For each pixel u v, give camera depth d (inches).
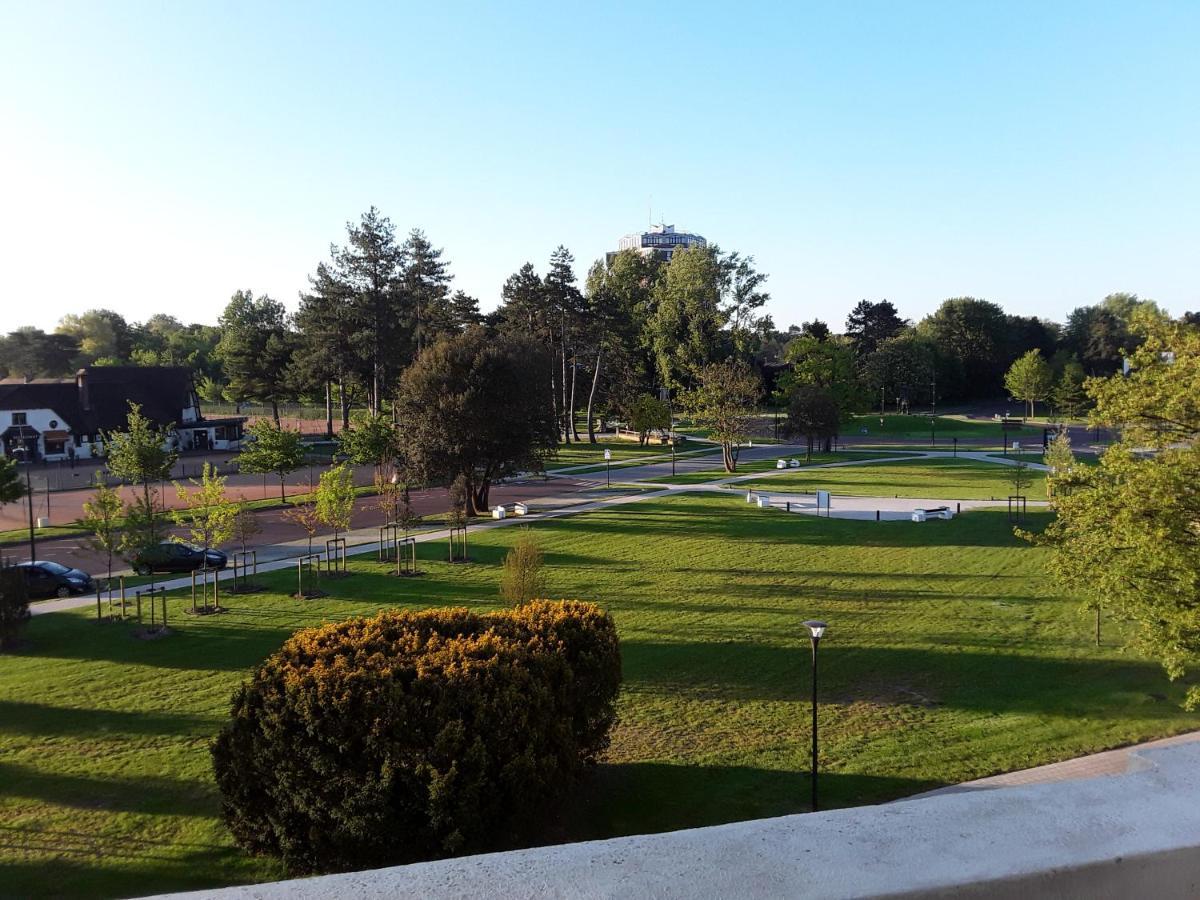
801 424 2650.1
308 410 4185.5
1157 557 539.2
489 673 418.9
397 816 388.8
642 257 3978.8
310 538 1275.8
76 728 637.9
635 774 557.6
